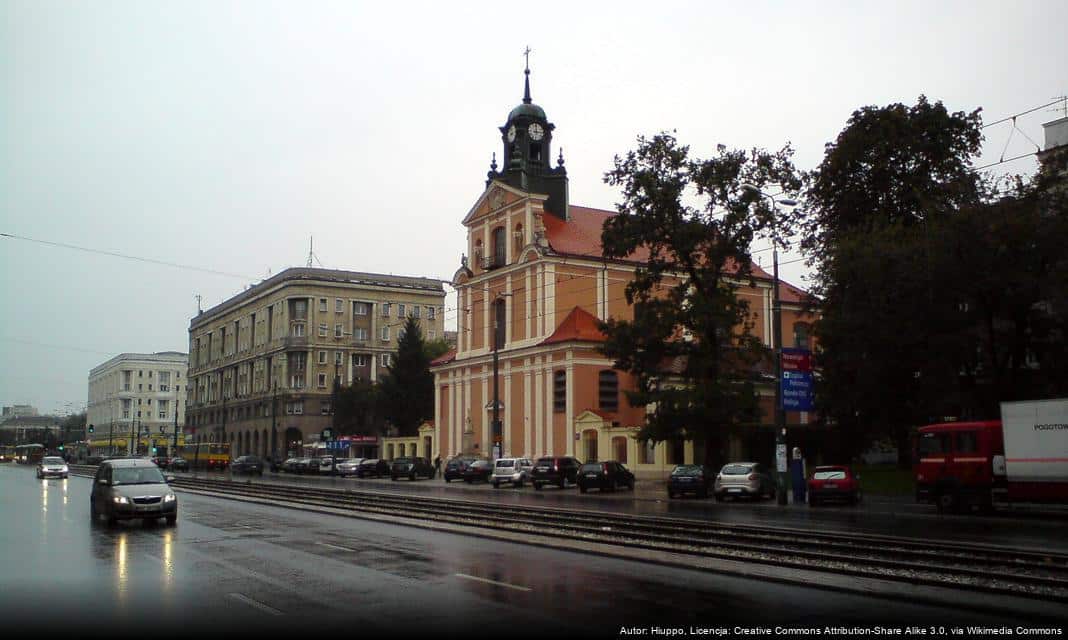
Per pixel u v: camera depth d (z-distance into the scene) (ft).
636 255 226.58
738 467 124.47
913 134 147.54
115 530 74.43
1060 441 87.86
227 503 111.34
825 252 143.23
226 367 421.59
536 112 236.22
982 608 37.93
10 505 108.58
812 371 142.72
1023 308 118.21
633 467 178.60
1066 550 58.90
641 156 148.97
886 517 91.76
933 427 98.53
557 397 200.54
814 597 41.16
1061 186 115.24
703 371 146.30
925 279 117.29
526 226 218.38
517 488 165.89
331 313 359.66
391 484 184.85
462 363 234.79
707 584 45.06
